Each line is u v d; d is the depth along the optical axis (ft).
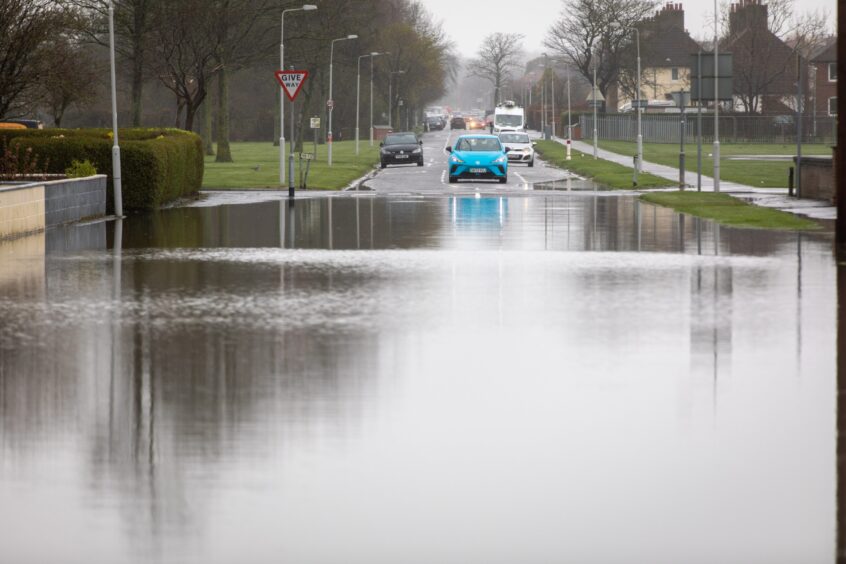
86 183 327.06
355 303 163.53
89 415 99.45
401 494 77.97
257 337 136.46
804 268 203.92
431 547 68.80
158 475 82.02
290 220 318.86
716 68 406.62
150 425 95.86
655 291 175.11
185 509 75.00
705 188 464.24
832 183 367.04
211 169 630.33
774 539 70.18
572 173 627.05
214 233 279.90
